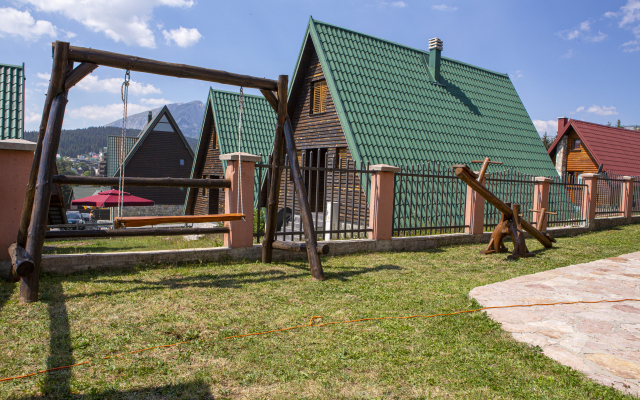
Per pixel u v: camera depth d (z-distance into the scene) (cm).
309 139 1572
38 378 288
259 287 527
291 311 436
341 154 1438
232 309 439
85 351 331
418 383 293
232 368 310
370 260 724
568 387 288
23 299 440
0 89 1443
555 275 623
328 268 651
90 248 1143
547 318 421
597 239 1069
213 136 2406
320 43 1412
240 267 635
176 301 459
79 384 282
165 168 3509
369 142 1266
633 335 379
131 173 3378
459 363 324
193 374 300
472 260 756
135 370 303
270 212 670
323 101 1534
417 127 1433
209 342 355
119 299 460
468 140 1543
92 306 435
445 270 662
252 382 291
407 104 1475
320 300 478
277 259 698
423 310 448
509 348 351
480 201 973
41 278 527
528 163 1655
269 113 2308
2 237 530
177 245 1243
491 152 1573
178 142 3553
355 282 565
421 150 1366
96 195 1917
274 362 321
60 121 490
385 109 1394
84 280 529
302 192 635
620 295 509
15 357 317
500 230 823
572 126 2852
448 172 938
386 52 1598
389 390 283
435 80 1645
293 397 273
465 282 578
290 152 654
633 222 1448
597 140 2806
